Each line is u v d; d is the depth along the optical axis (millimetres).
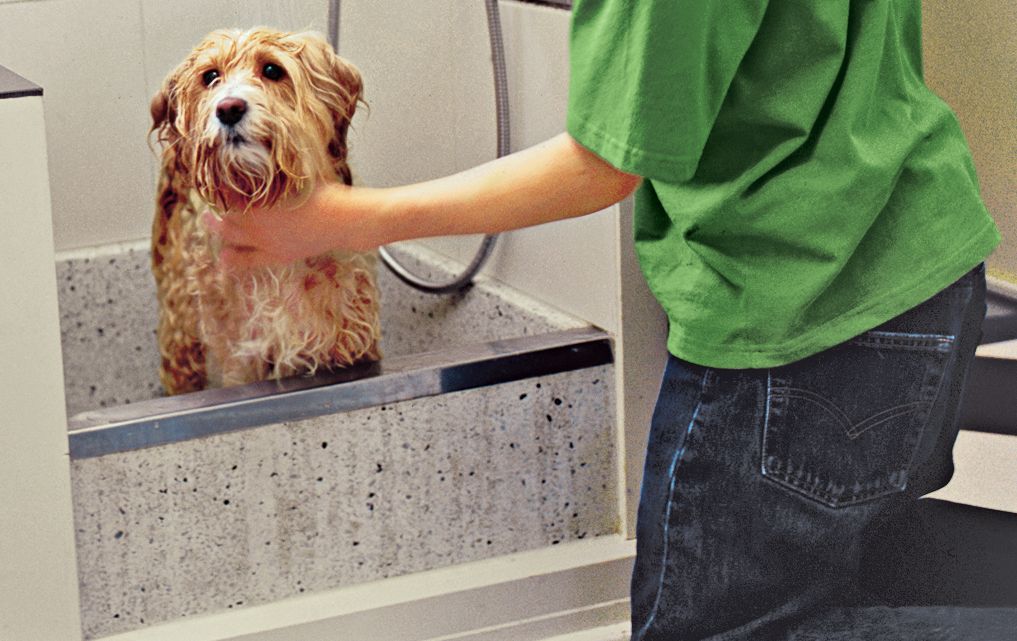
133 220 1950
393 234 1220
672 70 966
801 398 1121
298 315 1486
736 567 1172
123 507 1411
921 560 1466
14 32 1822
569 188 1091
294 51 1387
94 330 1939
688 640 1208
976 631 1377
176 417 1415
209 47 1365
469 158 1854
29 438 1318
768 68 1032
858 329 1098
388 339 2031
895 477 1157
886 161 1065
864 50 1045
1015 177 1676
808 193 1055
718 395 1135
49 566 1362
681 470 1164
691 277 1138
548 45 1632
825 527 1158
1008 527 1509
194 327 1609
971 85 1695
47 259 1275
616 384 1640
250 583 1495
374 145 1853
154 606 1454
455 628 1554
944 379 1141
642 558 1222
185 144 1377
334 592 1532
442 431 1555
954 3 1683
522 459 1611
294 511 1496
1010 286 1690
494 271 1880
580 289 1683
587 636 1612
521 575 1583
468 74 1812
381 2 1821
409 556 1574
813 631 1217
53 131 1870
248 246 1387
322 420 1483
